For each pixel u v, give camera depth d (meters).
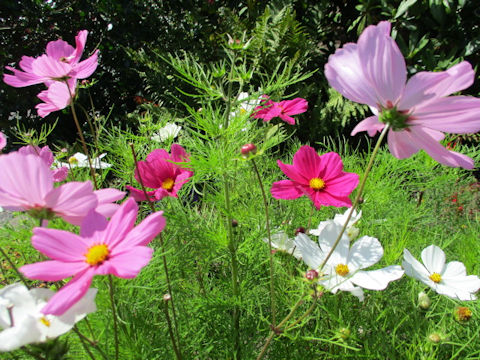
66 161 0.53
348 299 0.42
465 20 1.13
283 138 0.46
